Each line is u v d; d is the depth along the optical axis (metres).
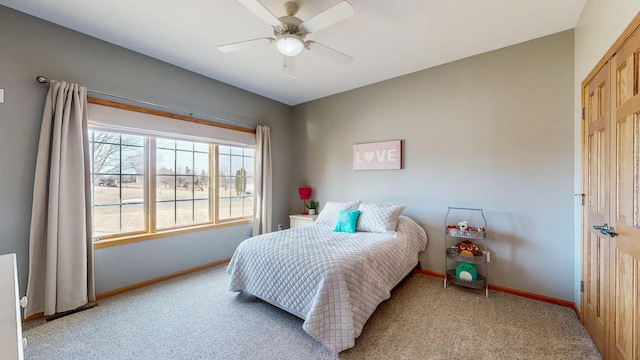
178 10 2.10
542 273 2.52
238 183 3.97
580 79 2.19
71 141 2.31
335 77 3.46
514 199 2.67
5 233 2.09
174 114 3.07
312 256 2.09
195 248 3.34
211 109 3.46
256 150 4.02
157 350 1.79
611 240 1.58
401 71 3.28
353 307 1.84
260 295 2.27
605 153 1.66
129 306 2.39
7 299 0.88
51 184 2.17
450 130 3.04
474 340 1.89
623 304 1.44
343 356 1.72
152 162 3.01
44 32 2.23
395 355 1.74
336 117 4.09
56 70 2.29
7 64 2.08
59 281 2.21
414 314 2.25
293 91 3.99
